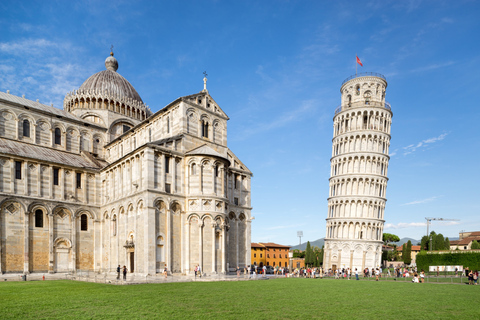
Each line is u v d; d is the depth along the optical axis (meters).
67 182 57.94
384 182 102.19
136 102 81.56
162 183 50.19
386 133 104.50
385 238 190.00
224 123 63.69
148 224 47.12
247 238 65.12
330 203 105.62
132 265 51.12
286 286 38.22
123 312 20.38
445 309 23.38
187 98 56.59
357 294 31.39
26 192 52.47
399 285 43.25
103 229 59.88
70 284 38.72
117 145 71.56
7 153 50.91
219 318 18.94
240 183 65.62
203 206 52.59
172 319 18.55
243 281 45.38
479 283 48.44
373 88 106.88
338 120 109.88
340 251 97.56
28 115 62.41
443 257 82.38
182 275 49.53
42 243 53.38
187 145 55.16
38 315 19.45
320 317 19.83
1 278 47.44
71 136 68.81
